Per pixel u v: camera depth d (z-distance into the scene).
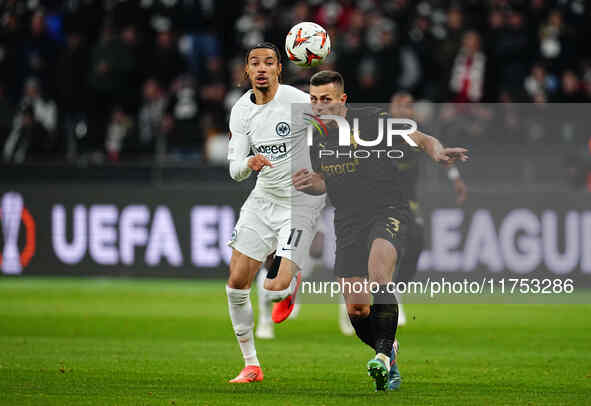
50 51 62.72
